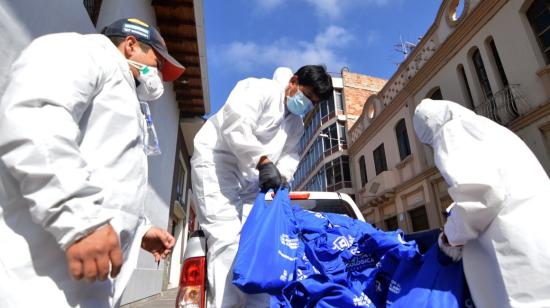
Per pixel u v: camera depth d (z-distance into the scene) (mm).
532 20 9031
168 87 7055
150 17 5449
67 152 928
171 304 6273
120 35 1633
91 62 1167
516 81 9195
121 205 1186
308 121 29828
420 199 13914
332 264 1755
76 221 890
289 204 1883
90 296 1080
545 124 8383
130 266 1358
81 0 3023
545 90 8398
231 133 1985
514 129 9211
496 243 1296
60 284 993
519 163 1388
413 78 14188
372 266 1837
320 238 1854
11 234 969
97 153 1165
